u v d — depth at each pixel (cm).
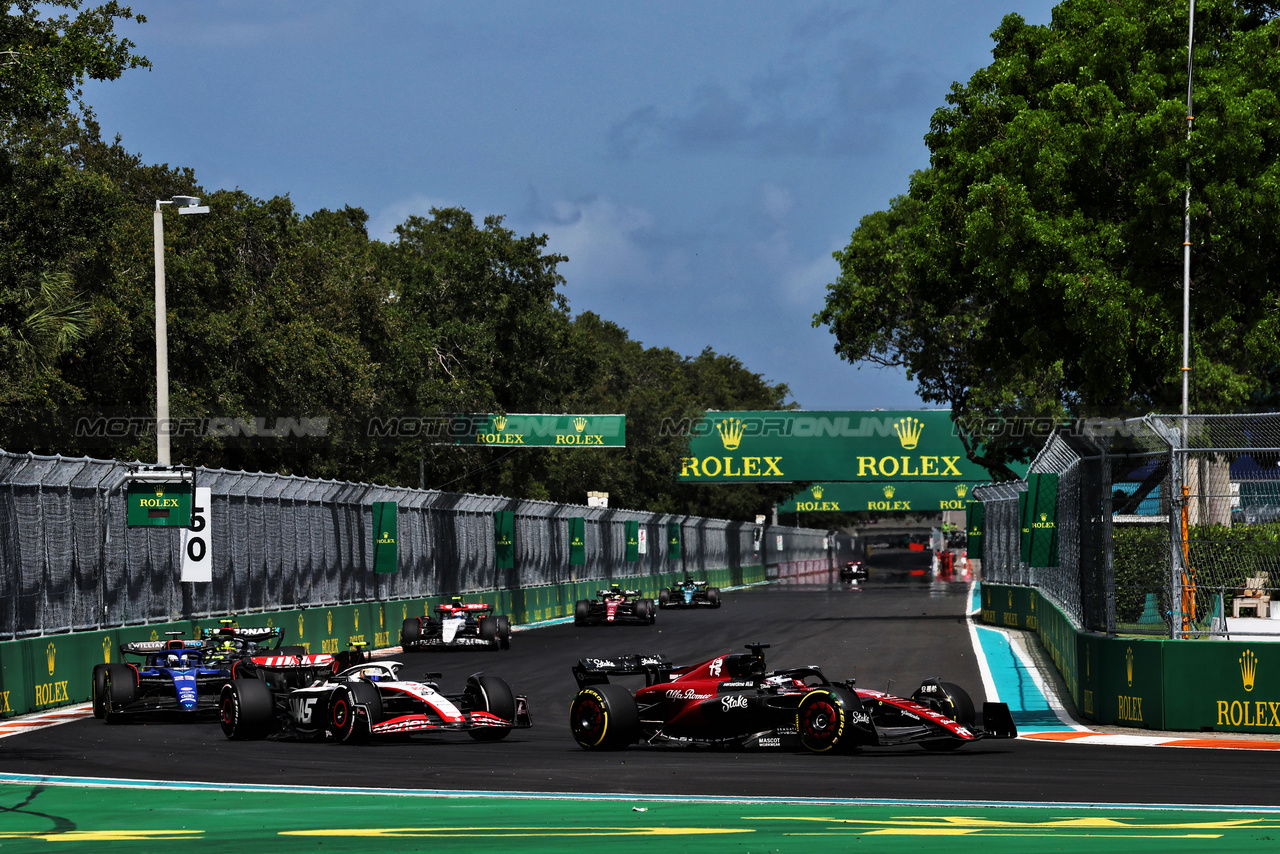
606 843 2417
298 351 10975
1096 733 4556
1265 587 4806
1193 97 7406
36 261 7744
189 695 5009
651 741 4266
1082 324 7700
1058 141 7756
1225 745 4194
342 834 2545
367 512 9819
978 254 7956
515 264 15112
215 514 7450
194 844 2442
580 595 15462
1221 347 10019
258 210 11544
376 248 15675
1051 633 7488
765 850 2330
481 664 8075
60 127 11119
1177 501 4697
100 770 3691
